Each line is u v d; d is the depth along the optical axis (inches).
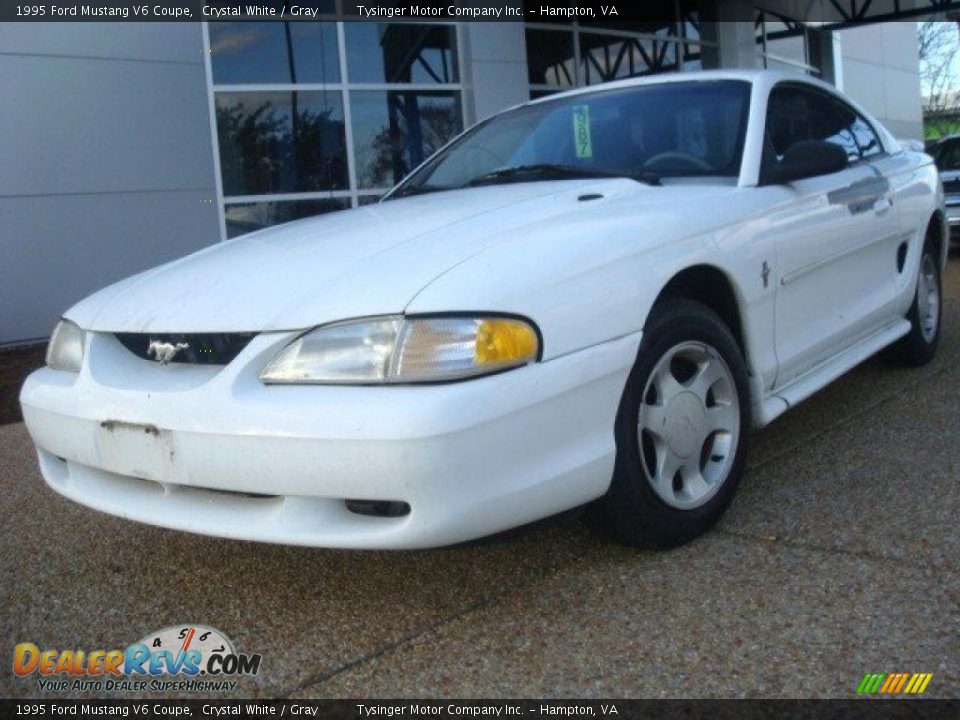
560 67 475.2
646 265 108.0
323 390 91.4
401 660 94.0
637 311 105.0
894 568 103.9
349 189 394.6
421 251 102.9
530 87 461.4
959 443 145.3
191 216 348.5
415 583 110.6
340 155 391.5
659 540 111.1
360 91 394.6
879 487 129.1
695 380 115.5
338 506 93.8
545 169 143.3
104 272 332.8
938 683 82.3
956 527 113.3
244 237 134.3
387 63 400.5
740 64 577.9
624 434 104.9
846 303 153.9
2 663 98.9
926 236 195.5
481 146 161.0
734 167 134.6
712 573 106.6
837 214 147.8
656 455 111.2
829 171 136.4
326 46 385.1
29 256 319.6
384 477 87.8
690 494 114.8
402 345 90.2
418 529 89.2
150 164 338.3
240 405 93.0
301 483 91.0
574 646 93.8
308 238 118.6
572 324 98.3
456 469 88.6
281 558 120.7
